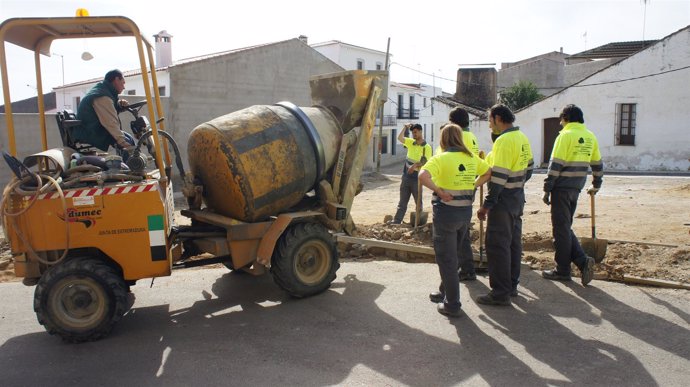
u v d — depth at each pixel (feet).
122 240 16.62
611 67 93.81
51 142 53.21
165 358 15.21
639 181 61.41
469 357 14.60
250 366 14.49
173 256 19.02
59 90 113.80
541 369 13.76
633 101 92.89
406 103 166.20
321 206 21.77
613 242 24.86
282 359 14.87
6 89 16.83
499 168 17.37
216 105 79.71
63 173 17.37
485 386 13.00
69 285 16.22
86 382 13.85
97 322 16.34
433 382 13.29
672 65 89.56
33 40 18.92
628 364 13.85
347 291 20.62
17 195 16.22
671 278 20.13
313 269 20.21
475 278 21.68
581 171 19.80
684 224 30.53
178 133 74.79
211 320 18.22
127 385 13.62
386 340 15.92
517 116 102.17
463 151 17.26
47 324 16.15
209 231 19.79
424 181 16.70
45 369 14.70
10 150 16.92
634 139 94.02
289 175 19.88
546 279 20.98
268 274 23.73
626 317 16.92
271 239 18.97
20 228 16.30
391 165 150.71
